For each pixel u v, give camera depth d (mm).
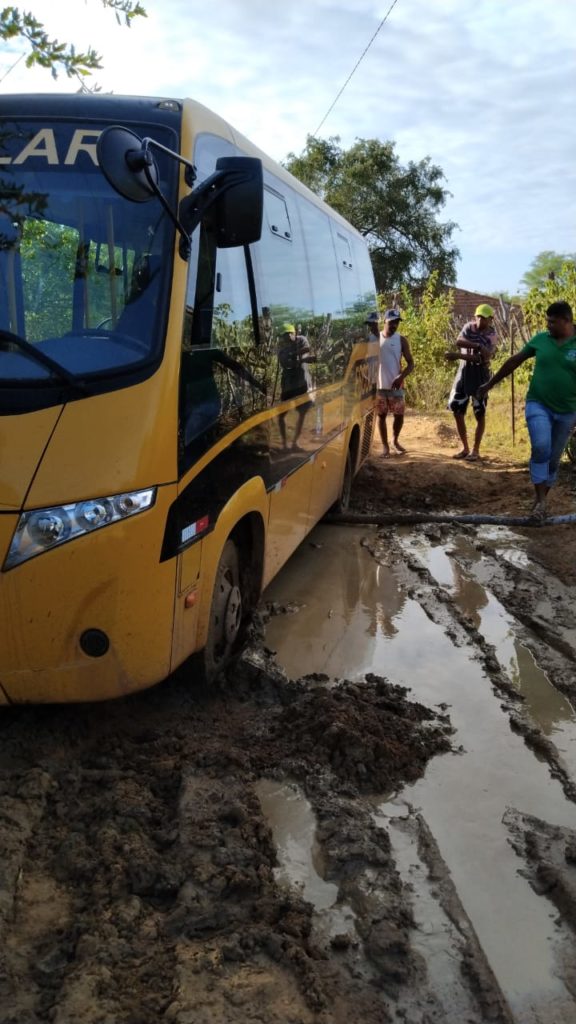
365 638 5680
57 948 2736
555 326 8008
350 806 3666
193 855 3215
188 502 3717
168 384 3572
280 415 5430
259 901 3006
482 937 2980
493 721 4535
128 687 3621
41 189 3803
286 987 2639
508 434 13805
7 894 2963
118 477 3404
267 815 3633
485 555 7523
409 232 40250
